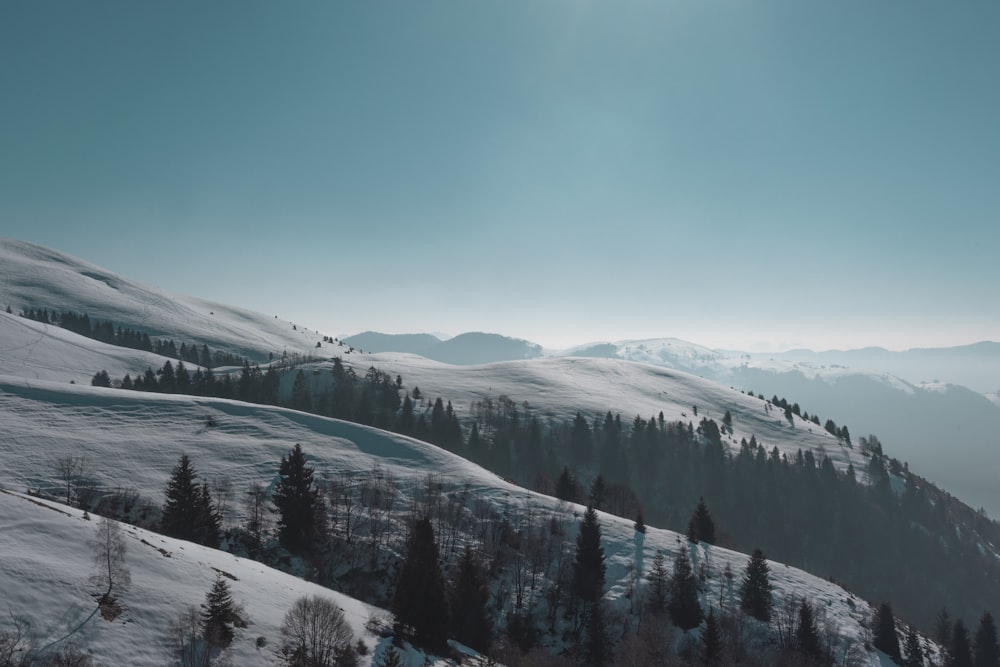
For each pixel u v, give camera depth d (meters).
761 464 196.62
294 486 72.38
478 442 181.50
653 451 197.25
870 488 195.50
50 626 29.25
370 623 45.03
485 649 54.47
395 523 79.25
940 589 160.12
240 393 191.88
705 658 59.78
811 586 82.94
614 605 69.56
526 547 78.62
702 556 84.12
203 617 34.88
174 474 67.31
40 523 37.06
